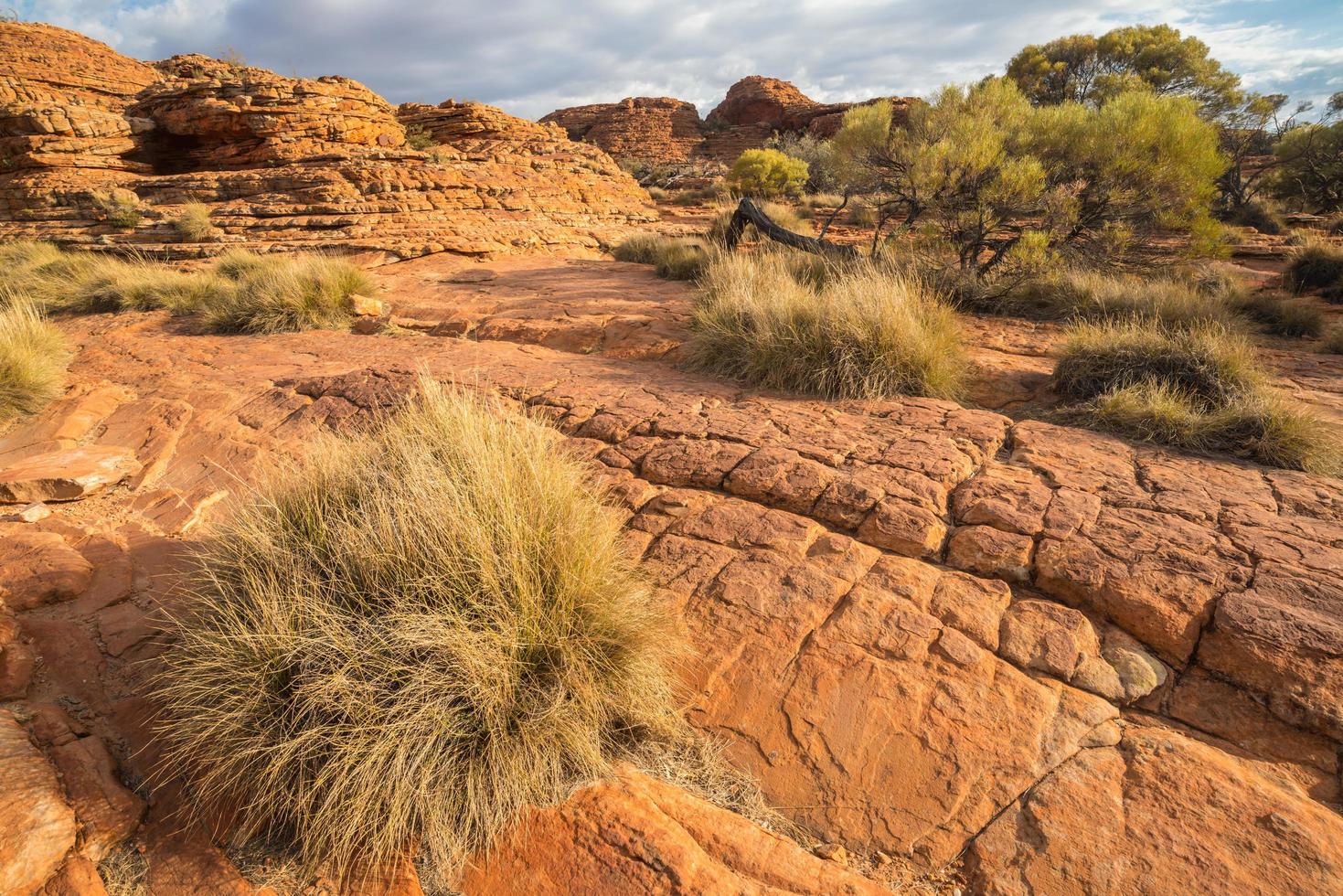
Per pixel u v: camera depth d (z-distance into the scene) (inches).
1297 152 1037.2
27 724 109.7
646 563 142.6
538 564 114.9
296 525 132.6
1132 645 112.7
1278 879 82.0
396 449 143.6
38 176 727.7
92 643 133.9
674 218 1066.7
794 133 2246.6
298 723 101.1
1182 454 173.6
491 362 282.2
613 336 317.7
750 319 263.1
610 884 88.1
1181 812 89.8
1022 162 396.5
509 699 101.8
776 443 181.9
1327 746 95.4
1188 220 398.3
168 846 95.9
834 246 482.9
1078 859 87.7
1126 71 1397.6
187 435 238.5
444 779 95.7
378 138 901.2
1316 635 104.6
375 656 102.1
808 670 115.4
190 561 161.9
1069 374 219.5
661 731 110.4
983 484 154.8
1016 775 97.7
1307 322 330.3
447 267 592.1
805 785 102.3
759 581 133.2
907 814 96.6
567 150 1093.8
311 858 92.7
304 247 626.5
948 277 373.4
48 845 91.0
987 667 111.3
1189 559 123.6
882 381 223.3
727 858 91.6
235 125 802.8
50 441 246.5
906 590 127.0
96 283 495.8
